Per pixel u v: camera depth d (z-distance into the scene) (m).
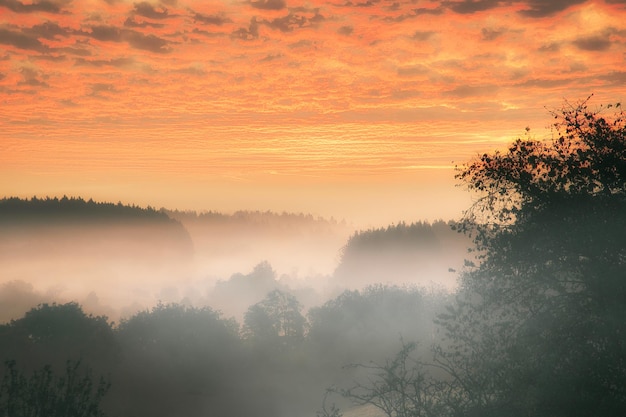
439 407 15.40
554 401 14.00
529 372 14.49
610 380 13.85
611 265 14.49
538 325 15.12
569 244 14.92
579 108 15.41
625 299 13.94
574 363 14.34
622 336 13.87
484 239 16.06
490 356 15.35
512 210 15.93
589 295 14.57
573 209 14.95
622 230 14.34
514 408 14.65
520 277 15.70
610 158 14.83
